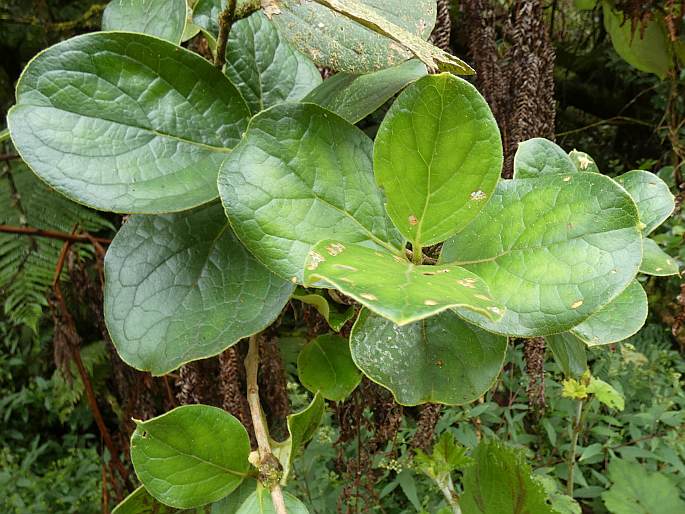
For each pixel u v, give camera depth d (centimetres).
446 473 72
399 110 34
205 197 39
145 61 40
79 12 153
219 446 43
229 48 48
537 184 37
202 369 65
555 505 123
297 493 132
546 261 35
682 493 152
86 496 179
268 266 36
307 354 52
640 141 172
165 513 48
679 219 132
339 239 37
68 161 37
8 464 195
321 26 40
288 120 38
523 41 70
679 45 99
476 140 35
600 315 44
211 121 42
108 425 203
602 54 149
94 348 160
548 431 145
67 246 75
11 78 157
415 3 41
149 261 42
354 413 66
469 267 37
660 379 166
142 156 39
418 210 36
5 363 205
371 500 93
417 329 42
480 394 41
